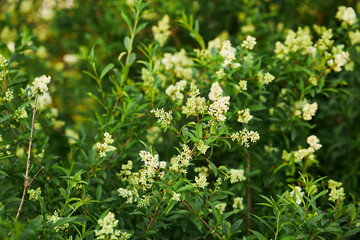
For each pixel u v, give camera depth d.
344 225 1.02
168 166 1.04
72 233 1.07
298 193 0.99
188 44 1.75
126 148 1.23
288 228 1.01
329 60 1.26
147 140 1.35
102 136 1.21
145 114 1.25
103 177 1.16
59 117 1.45
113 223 0.97
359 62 1.44
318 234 0.99
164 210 1.07
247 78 1.19
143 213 1.06
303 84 1.26
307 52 1.28
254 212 1.28
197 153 1.05
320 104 1.51
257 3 1.81
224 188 1.25
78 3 1.89
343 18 1.35
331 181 1.19
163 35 1.38
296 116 1.26
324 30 1.36
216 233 1.04
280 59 1.28
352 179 1.50
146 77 1.24
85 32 1.93
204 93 1.27
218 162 1.31
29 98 1.15
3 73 1.07
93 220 1.07
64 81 1.84
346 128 1.60
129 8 1.67
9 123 1.12
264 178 1.28
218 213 1.02
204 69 1.31
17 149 1.20
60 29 1.89
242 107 1.19
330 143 1.58
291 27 1.63
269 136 1.28
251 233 1.24
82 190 1.12
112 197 1.10
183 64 1.32
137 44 1.59
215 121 1.05
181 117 1.24
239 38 1.66
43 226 0.98
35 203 1.12
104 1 1.83
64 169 1.07
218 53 1.23
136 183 1.08
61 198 1.11
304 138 1.32
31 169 1.10
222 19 1.85
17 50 1.18
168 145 1.37
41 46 1.71
